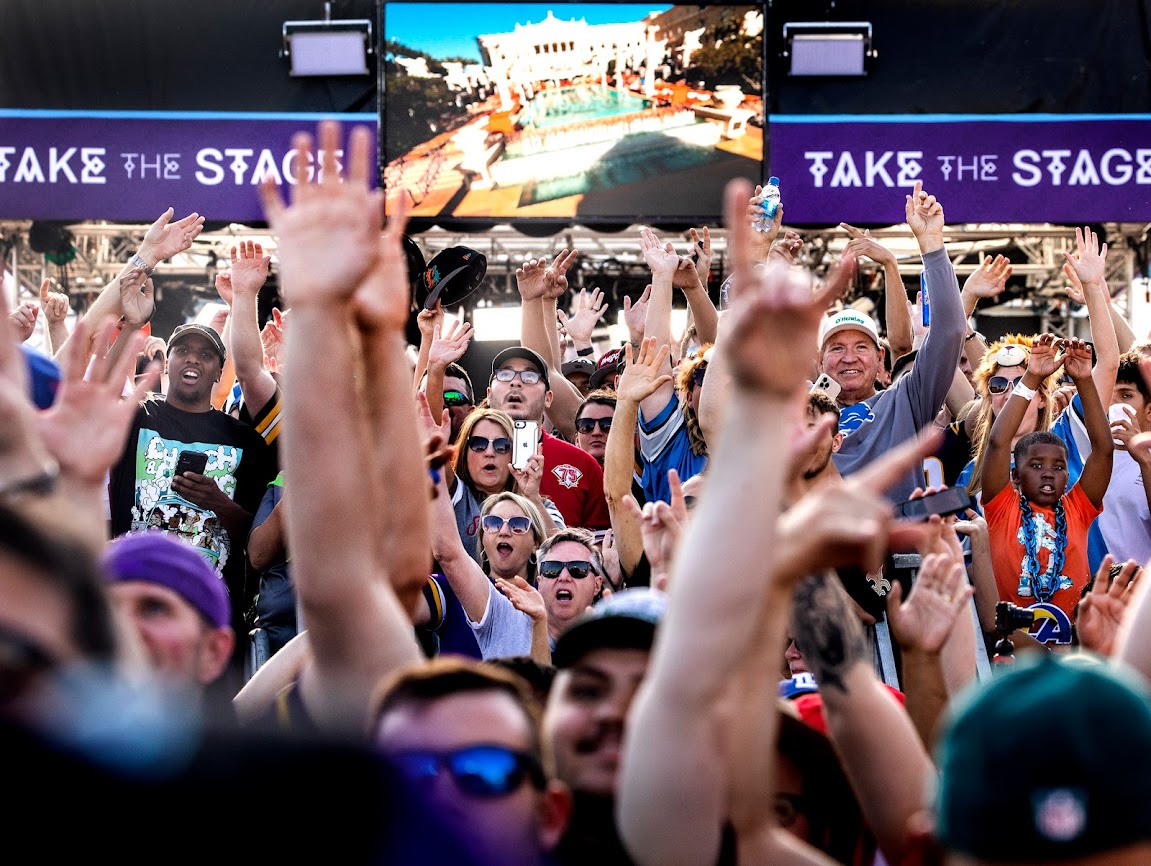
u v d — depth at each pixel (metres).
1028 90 10.75
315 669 2.23
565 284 7.91
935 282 5.62
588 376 8.42
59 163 10.67
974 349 7.33
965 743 1.50
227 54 10.77
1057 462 5.43
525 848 1.83
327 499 2.16
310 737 0.99
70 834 0.89
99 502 2.30
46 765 0.90
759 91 10.78
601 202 10.87
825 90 10.84
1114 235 12.85
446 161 10.84
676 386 5.97
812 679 3.18
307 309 2.19
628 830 1.79
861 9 10.83
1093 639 3.01
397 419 2.56
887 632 4.43
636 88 10.86
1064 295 14.16
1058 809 1.42
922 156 10.78
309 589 2.17
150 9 10.75
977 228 12.87
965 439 6.20
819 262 13.21
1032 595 5.38
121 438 2.32
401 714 1.89
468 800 1.84
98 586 1.22
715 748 1.78
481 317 13.04
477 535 5.54
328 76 10.77
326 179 2.22
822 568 1.78
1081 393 5.53
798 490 2.63
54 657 1.11
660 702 1.76
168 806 0.91
